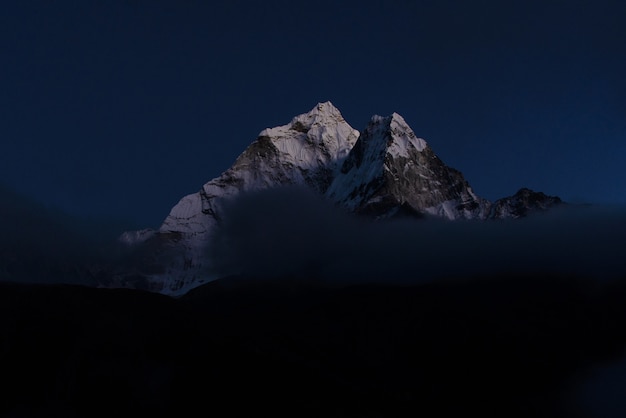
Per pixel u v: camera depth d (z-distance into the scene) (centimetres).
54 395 14388
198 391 15250
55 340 15538
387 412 16788
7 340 15400
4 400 14162
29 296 16875
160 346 16362
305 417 15138
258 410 15062
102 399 14425
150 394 14912
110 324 16462
